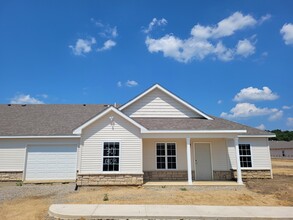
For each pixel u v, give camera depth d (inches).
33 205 382.9
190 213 311.9
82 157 543.8
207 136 569.0
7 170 617.0
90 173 535.5
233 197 438.3
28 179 618.2
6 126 667.4
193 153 640.4
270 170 665.0
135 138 561.6
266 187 535.5
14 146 631.2
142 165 568.7
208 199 419.2
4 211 349.7
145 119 649.0
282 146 2610.7
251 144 677.9
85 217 297.3
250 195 458.6
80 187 529.3
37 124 689.6
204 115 671.8
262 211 326.3
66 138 644.7
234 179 630.5
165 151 633.6
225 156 645.3
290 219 296.8
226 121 665.6
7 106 840.9
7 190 512.7
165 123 608.1
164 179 615.2
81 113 799.7
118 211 319.0
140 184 534.3
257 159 670.5
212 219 297.6
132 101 671.8
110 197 431.5
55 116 762.2
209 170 636.1
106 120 565.0
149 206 349.7
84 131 556.4
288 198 436.1
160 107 682.2
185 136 567.5
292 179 660.7
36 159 631.8
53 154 637.3
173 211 321.4
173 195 447.8
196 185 531.8
